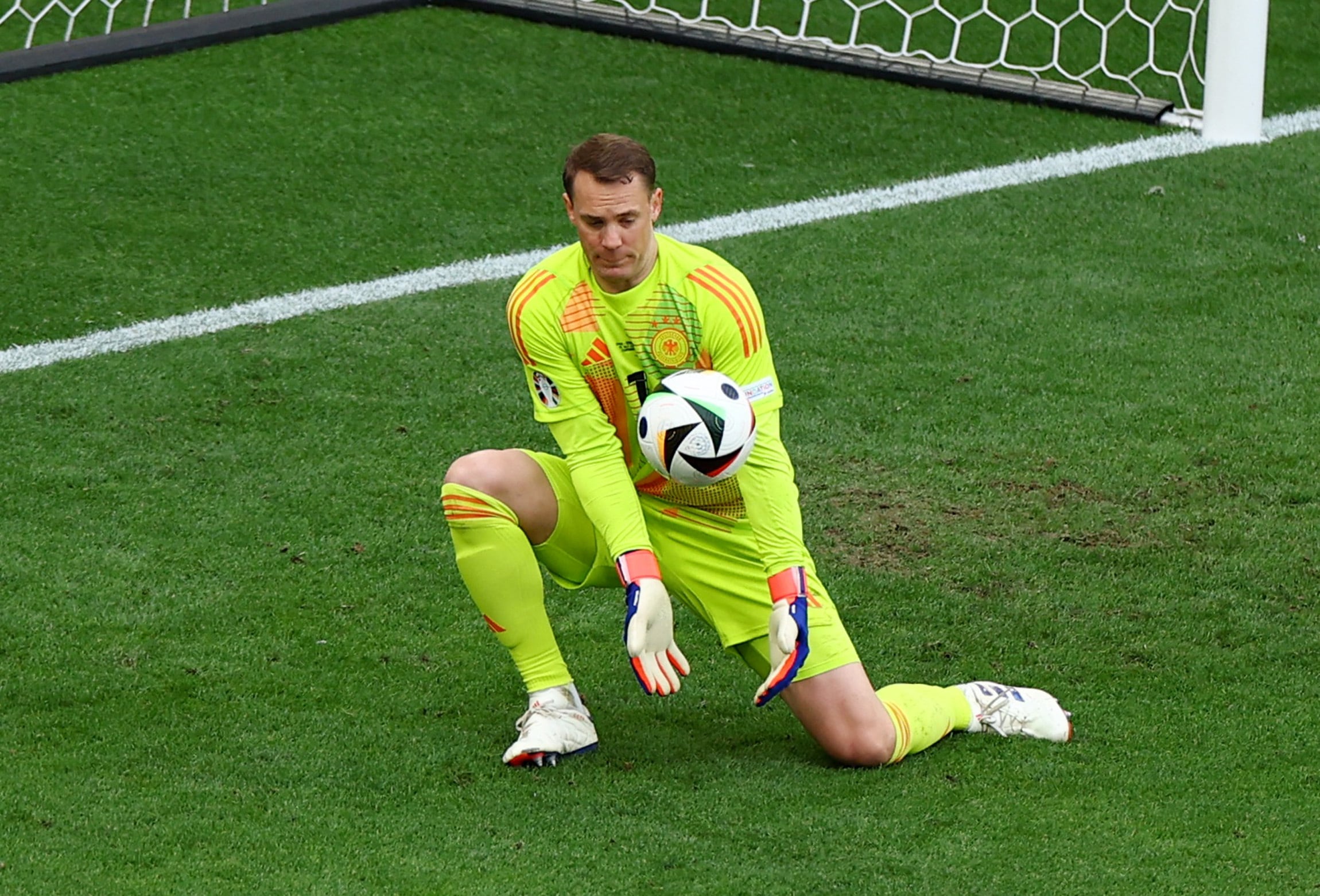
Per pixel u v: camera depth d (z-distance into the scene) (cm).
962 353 2041
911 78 2820
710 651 1470
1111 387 1959
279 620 1505
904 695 1295
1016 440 1847
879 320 2122
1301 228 2352
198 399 1919
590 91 2778
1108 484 1756
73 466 1770
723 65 2880
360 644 1469
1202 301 2162
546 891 1112
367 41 2922
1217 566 1603
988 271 2248
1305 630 1493
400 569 1597
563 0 3016
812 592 1240
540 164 2547
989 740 1314
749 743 1324
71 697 1371
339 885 1119
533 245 2322
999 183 2505
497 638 1485
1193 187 2480
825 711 1243
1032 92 2764
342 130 2630
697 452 1141
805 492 1745
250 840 1171
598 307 1192
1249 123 2630
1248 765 1280
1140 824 1192
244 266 2250
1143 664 1445
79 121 2639
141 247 2288
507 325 2106
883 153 2606
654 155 2583
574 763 1284
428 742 1312
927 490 1748
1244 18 2562
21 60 2784
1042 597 1558
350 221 2377
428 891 1112
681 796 1232
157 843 1166
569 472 1269
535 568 1277
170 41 2870
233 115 2670
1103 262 2272
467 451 1822
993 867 1136
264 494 1728
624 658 1460
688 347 1194
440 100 2734
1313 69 2909
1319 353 2030
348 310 2138
